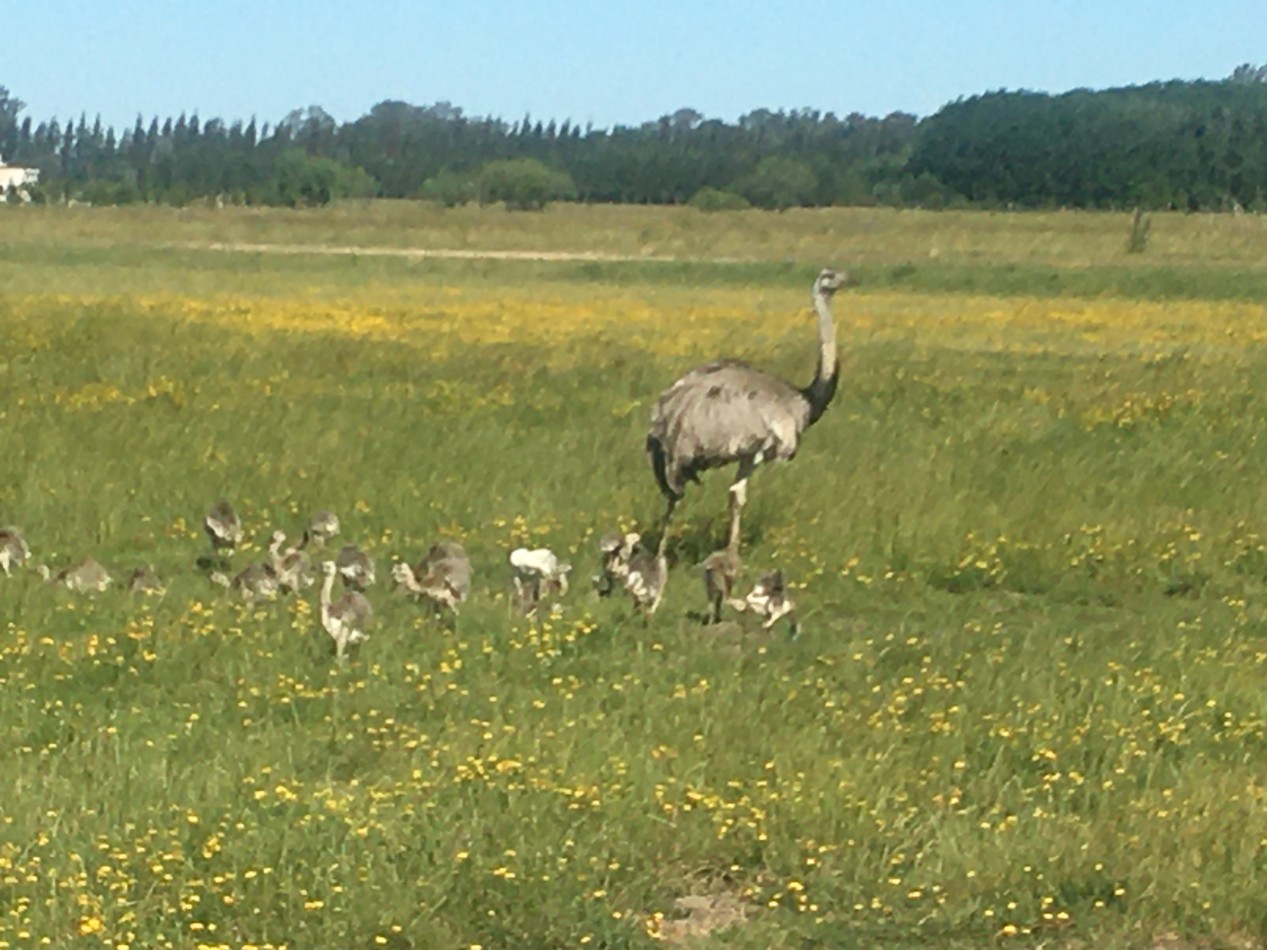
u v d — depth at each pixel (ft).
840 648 46.42
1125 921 29.12
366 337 114.01
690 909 29.96
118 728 37.50
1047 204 407.85
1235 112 449.06
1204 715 39.96
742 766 35.50
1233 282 185.68
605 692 40.70
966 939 28.81
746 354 110.52
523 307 145.07
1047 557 55.93
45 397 82.74
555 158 483.92
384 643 43.88
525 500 63.10
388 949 27.96
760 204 416.87
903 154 501.97
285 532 58.75
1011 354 115.24
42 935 27.48
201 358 99.19
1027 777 35.88
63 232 266.36
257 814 32.01
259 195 391.86
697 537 59.21
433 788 33.63
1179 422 83.56
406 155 527.81
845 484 64.75
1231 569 56.80
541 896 29.43
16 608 46.88
